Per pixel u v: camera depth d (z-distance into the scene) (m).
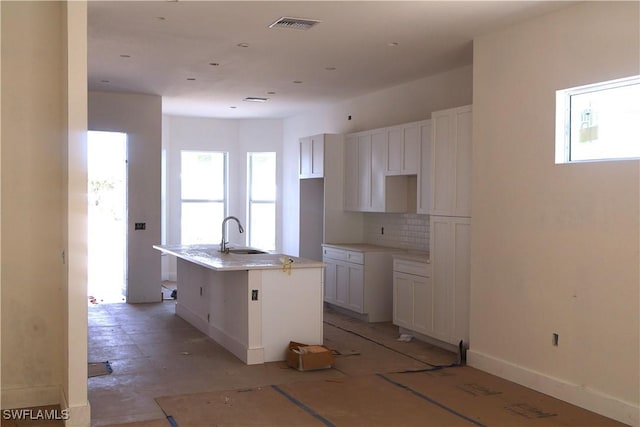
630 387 4.04
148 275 8.75
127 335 6.65
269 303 5.56
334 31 5.24
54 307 4.40
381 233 8.20
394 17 4.82
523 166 4.88
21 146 4.30
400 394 4.64
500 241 5.11
